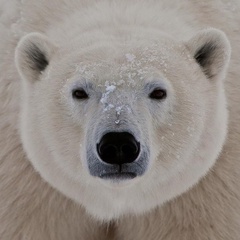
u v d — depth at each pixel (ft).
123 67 27.43
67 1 32.30
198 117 28.45
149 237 33.17
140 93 27.35
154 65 27.94
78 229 33.35
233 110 31.55
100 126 26.27
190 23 31.99
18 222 32.19
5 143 31.71
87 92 27.50
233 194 31.83
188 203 31.96
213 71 29.40
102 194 29.81
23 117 29.96
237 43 32.91
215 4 33.32
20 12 33.09
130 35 29.19
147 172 27.89
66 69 28.43
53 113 28.37
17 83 31.53
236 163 31.60
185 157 28.68
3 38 32.81
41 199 31.99
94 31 29.86
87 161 27.14
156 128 27.81
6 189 31.94
